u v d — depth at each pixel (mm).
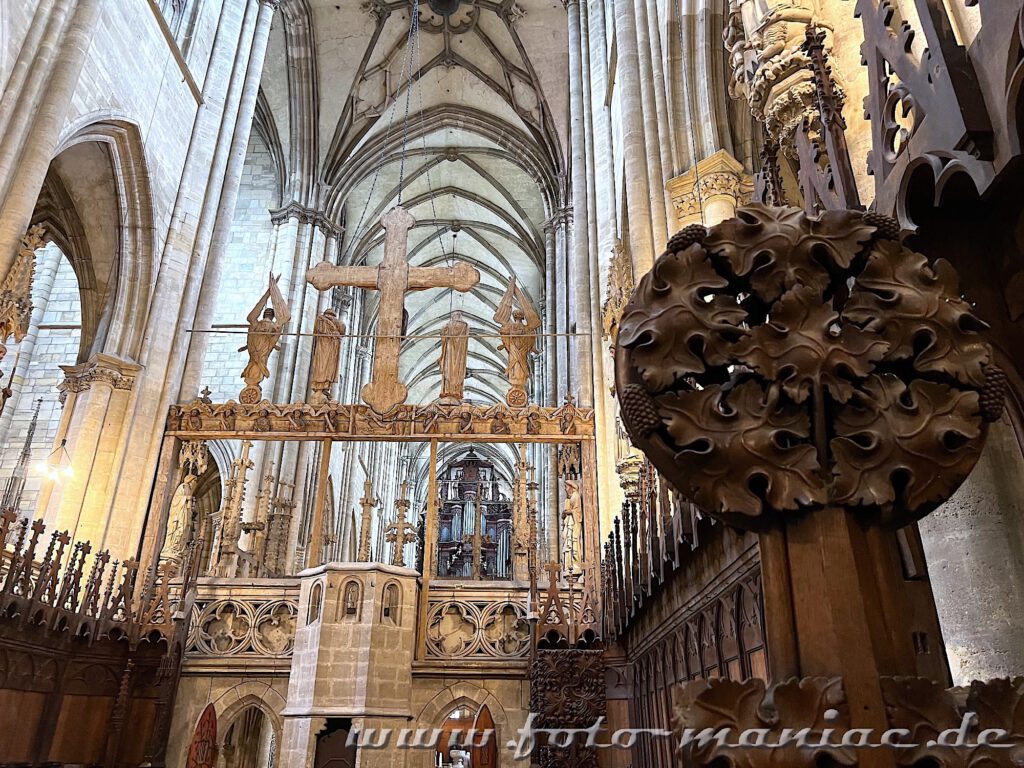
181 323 13844
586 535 11141
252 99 17047
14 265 9031
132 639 10234
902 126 3025
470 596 10930
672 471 1421
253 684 10406
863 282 1511
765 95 4730
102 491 11852
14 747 8445
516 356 12258
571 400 12078
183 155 14789
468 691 10211
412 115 29031
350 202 30766
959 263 2760
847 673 1273
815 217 1576
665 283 1498
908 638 1372
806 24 4641
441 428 11773
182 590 10906
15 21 9797
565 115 27797
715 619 5070
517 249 35156
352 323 29578
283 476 20219
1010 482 3107
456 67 28172
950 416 1411
